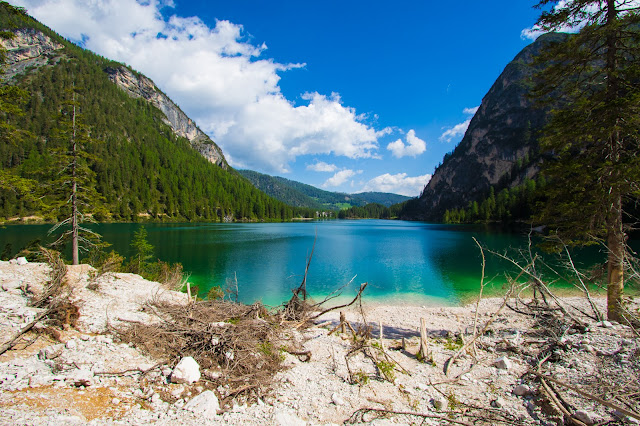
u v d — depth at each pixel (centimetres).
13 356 495
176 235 6006
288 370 609
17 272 872
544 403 459
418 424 434
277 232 7444
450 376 598
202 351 600
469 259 3362
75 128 1781
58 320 634
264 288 2164
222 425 403
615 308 905
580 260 2719
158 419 399
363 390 537
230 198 15875
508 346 729
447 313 1452
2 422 331
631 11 884
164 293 1018
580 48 999
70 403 395
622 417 389
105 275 1055
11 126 1237
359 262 3209
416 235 6575
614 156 966
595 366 532
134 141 15438
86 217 1866
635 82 898
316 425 426
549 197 1087
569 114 1002
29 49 17738
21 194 1572
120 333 624
